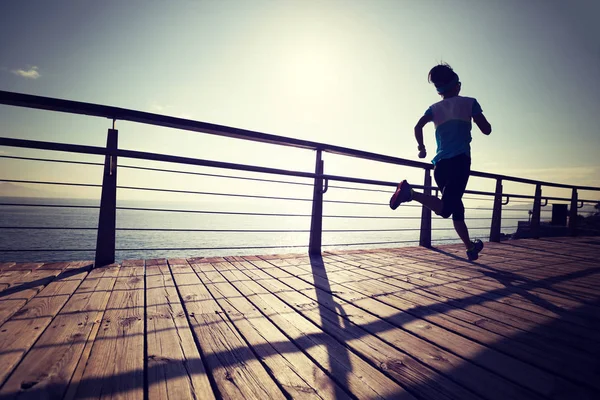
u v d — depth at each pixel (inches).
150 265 100.1
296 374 40.3
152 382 36.8
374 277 96.9
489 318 63.5
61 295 68.5
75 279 81.3
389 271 106.2
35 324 52.6
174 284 80.7
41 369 38.7
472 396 36.6
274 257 125.7
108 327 52.4
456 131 100.3
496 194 187.5
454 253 147.9
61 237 6092.5
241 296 73.3
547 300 76.7
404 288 84.9
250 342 49.2
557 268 117.0
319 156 133.3
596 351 49.6
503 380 40.4
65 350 43.9
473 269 112.2
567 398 36.9
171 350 45.3
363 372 41.2
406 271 106.9
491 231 198.8
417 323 59.8
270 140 114.5
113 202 97.0
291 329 55.1
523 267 117.6
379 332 55.0
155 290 74.9
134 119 92.7
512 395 37.1
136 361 41.6
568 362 45.7
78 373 38.1
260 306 66.8
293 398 34.9
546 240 218.5
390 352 47.4
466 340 52.7
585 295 81.5
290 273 99.5
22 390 34.1
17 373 37.5
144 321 56.0
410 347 49.4
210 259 115.1
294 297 74.2
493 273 106.0
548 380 40.7
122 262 100.6
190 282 83.2
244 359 43.7
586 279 99.8
